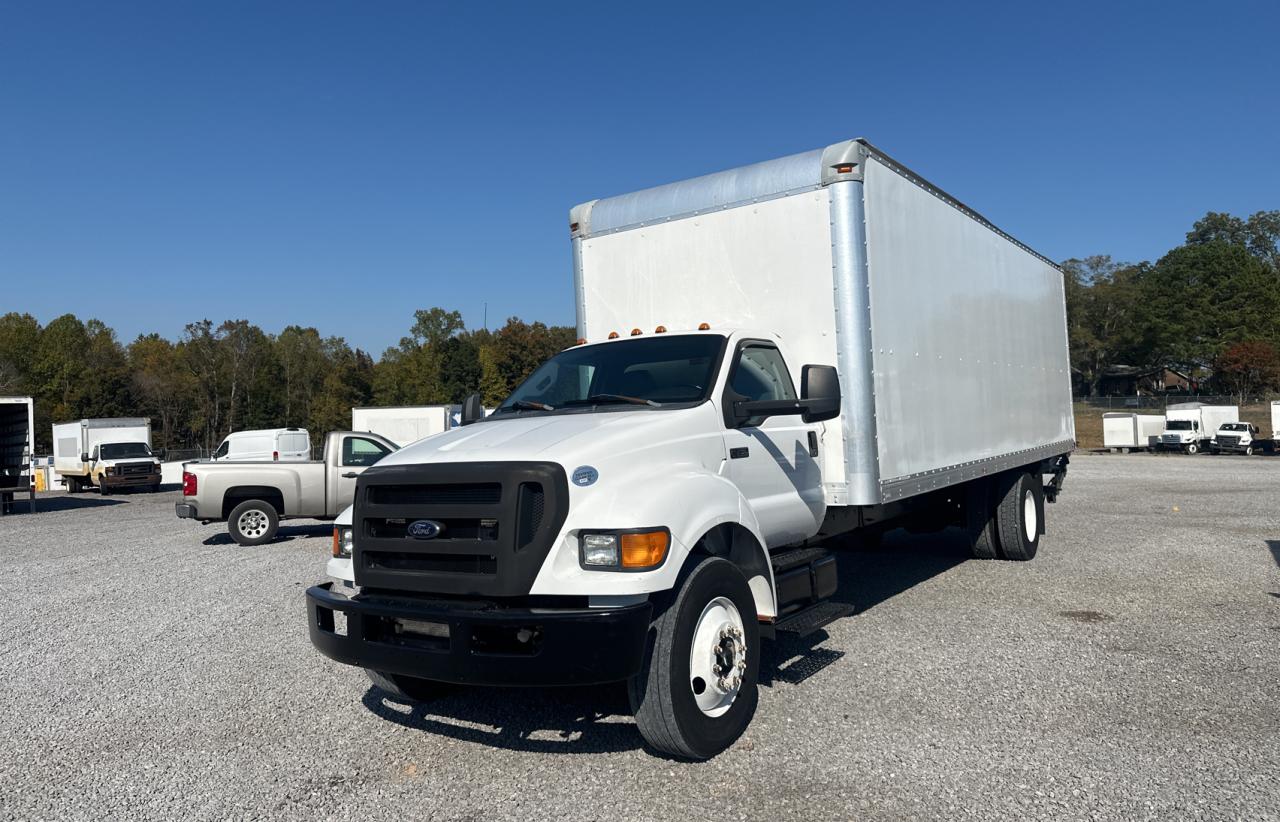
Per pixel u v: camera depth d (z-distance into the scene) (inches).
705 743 164.2
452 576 157.5
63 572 451.8
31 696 225.3
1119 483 898.7
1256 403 2979.8
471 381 2824.8
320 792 158.9
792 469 222.8
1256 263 3506.4
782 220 245.6
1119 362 4037.9
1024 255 399.9
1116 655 232.8
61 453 1440.7
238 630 294.0
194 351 3137.3
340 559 181.8
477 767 168.7
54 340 3248.0
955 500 377.7
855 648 244.4
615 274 279.3
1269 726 178.4
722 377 205.5
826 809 145.0
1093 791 149.0
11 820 150.3
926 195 287.1
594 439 170.4
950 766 161.2
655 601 161.8
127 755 180.4
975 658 231.9
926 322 281.0
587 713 199.3
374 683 202.7
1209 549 413.1
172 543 576.1
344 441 570.9
